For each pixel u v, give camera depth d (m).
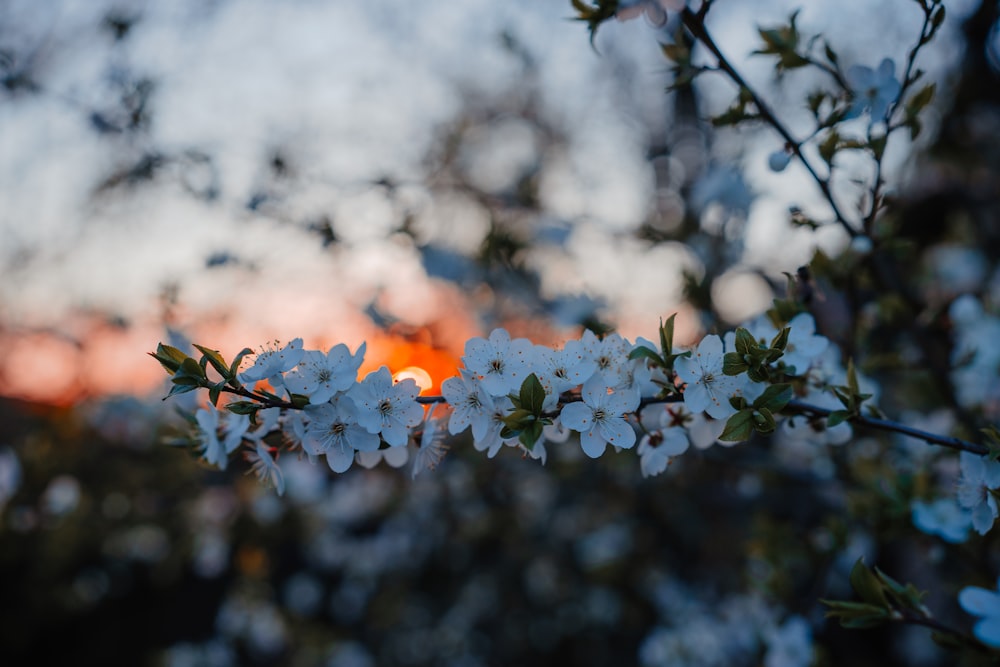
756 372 1.20
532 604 5.01
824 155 1.64
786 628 2.20
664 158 5.51
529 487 4.43
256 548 4.63
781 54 1.65
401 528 5.07
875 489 2.03
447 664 4.93
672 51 1.69
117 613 5.62
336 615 5.37
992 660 1.29
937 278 3.82
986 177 4.39
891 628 4.31
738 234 3.23
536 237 3.68
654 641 3.41
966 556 1.98
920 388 2.64
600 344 1.32
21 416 5.10
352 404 1.25
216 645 4.68
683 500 3.85
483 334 3.91
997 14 3.28
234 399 1.31
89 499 4.27
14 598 4.92
